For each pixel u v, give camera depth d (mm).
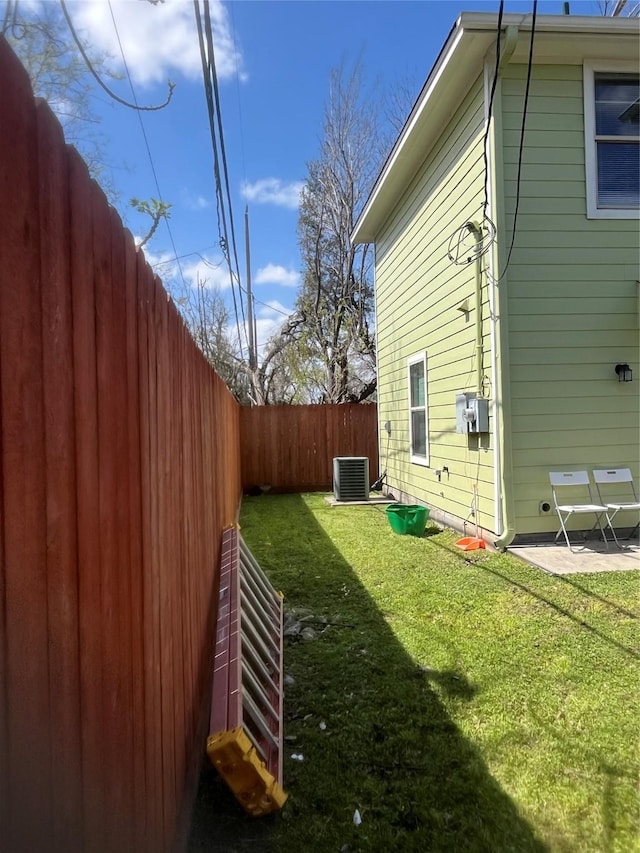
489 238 4828
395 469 8844
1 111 647
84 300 946
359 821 1760
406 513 5984
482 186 4953
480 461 5211
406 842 1669
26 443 705
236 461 7648
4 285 649
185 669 1893
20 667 667
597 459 4926
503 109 4762
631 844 1640
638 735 2160
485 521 5113
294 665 2875
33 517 721
